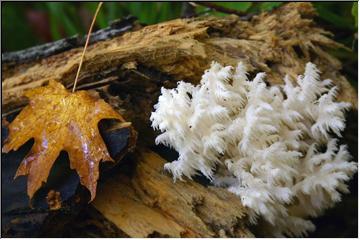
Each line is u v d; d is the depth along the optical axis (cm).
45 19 97
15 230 47
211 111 47
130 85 52
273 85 53
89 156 47
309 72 51
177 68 52
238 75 49
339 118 50
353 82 66
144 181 50
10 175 49
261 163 49
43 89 51
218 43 54
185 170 49
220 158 50
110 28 56
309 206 53
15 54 57
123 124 48
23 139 48
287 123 50
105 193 50
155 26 54
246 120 48
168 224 49
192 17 57
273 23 56
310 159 51
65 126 48
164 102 47
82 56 51
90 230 50
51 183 47
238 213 48
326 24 65
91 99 49
